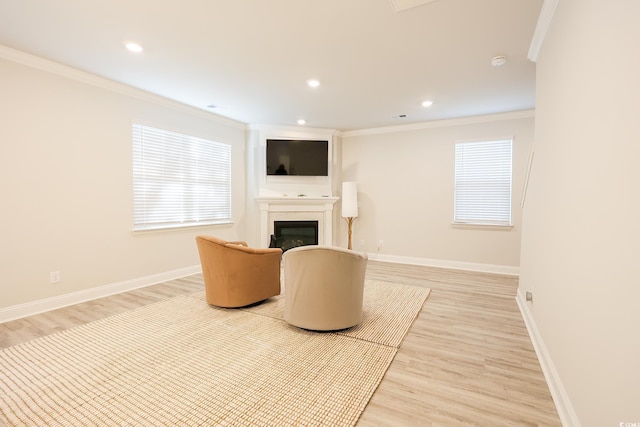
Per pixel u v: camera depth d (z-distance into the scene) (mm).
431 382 1908
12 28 2443
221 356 2189
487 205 4969
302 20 2328
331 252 2436
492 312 3105
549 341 2004
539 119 2578
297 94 3969
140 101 3908
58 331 2602
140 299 3457
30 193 2979
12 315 2871
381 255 5836
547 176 2225
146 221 4059
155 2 2105
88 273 3434
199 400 1711
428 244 5414
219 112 4824
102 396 1742
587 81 1440
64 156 3213
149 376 1940
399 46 2727
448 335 2576
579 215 1505
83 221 3385
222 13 2230
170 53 2871
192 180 4676
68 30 2473
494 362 2152
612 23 1187
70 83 3242
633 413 972
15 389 1803
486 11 2211
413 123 5438
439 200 5305
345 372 1995
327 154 5871
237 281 3041
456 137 5145
